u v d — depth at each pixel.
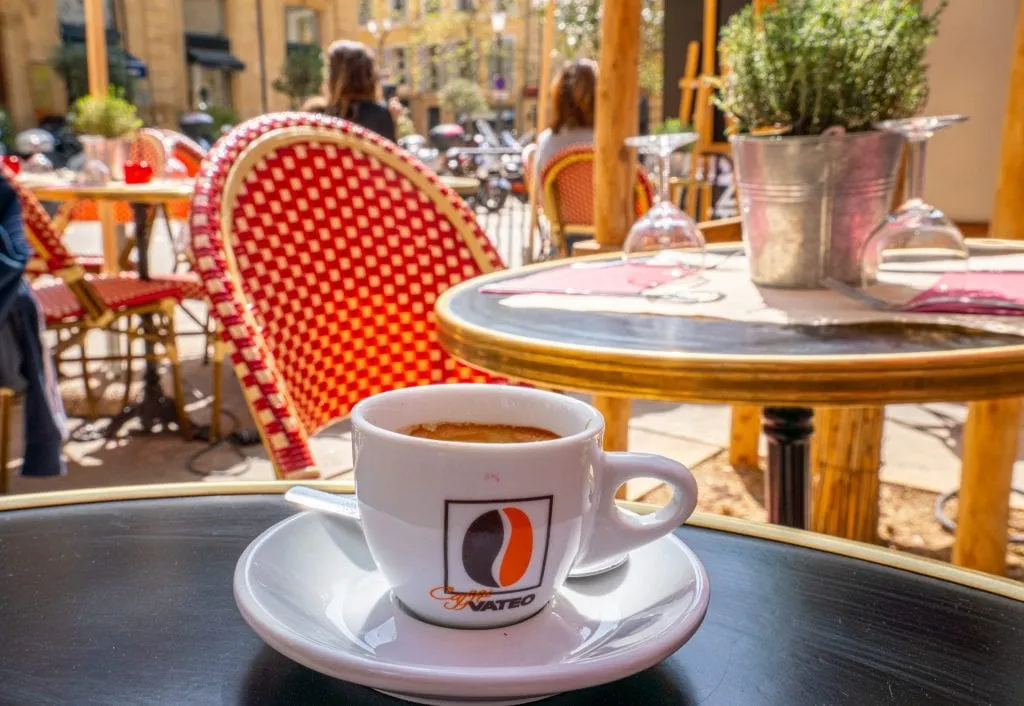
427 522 0.39
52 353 2.87
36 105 17.97
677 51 7.08
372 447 0.40
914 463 2.71
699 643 0.42
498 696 0.33
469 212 1.41
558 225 4.14
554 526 0.40
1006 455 1.82
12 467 2.77
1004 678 0.39
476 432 0.46
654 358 0.84
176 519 0.56
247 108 22.05
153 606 0.44
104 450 2.98
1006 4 3.21
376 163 1.36
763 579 0.49
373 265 1.33
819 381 0.80
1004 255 1.45
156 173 4.05
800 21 1.18
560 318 1.06
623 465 0.44
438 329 1.10
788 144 1.16
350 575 0.46
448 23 20.05
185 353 4.32
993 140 3.35
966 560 1.90
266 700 0.36
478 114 19.61
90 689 0.37
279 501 0.60
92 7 3.59
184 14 20.73
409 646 0.39
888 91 1.18
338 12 22.30
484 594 0.40
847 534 1.98
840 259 1.21
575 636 0.40
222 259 1.05
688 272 1.29
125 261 4.03
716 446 2.93
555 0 4.05
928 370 0.79
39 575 0.48
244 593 0.39
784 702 0.37
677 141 1.41
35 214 2.54
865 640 0.42
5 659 0.39
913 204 1.21
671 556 0.46
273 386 0.99
